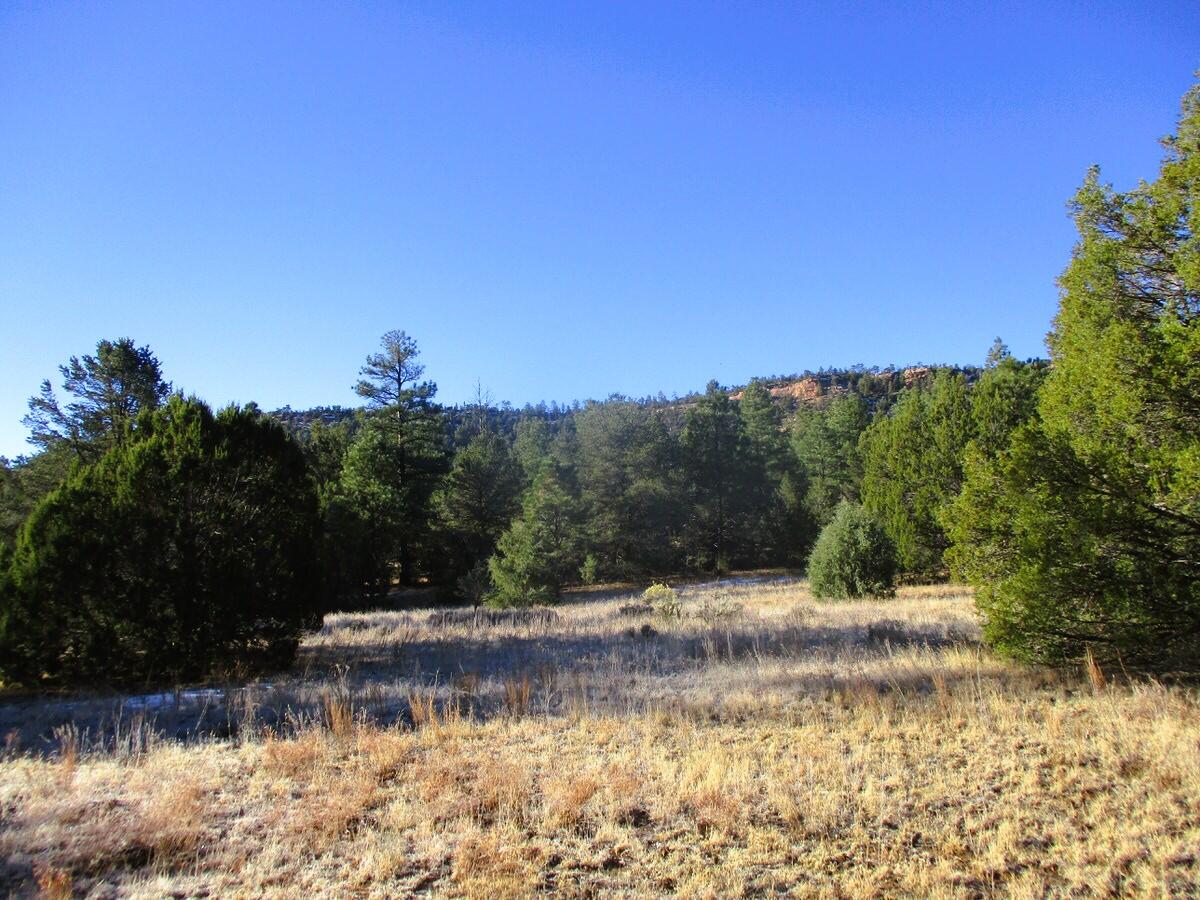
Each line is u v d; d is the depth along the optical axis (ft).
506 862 14.53
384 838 15.78
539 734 23.34
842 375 519.19
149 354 96.58
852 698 25.63
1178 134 29.89
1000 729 21.61
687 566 173.06
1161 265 29.17
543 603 93.35
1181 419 25.96
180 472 33.32
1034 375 96.73
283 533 35.99
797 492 181.16
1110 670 26.55
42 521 32.27
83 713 26.50
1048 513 26.03
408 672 34.65
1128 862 14.08
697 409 183.52
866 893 13.32
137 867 14.74
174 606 32.71
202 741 22.97
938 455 85.51
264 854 15.01
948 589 77.66
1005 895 13.29
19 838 15.33
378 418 129.49
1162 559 24.56
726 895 13.42
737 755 20.61
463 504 134.51
